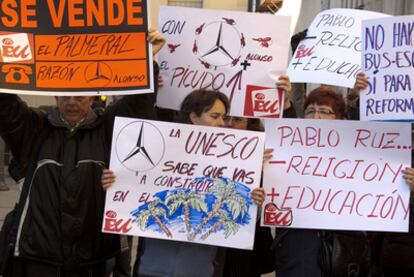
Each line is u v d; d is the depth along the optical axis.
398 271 4.10
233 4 17.08
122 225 3.56
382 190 3.81
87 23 3.77
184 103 3.77
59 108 3.83
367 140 3.82
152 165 3.58
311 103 4.07
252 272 4.02
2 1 3.73
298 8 9.77
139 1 3.77
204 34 4.27
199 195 3.58
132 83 3.79
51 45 3.76
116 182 3.57
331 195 3.80
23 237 3.66
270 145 3.83
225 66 4.25
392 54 4.07
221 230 3.55
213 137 3.60
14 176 3.99
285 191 3.81
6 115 3.67
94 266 3.80
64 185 3.67
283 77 4.21
